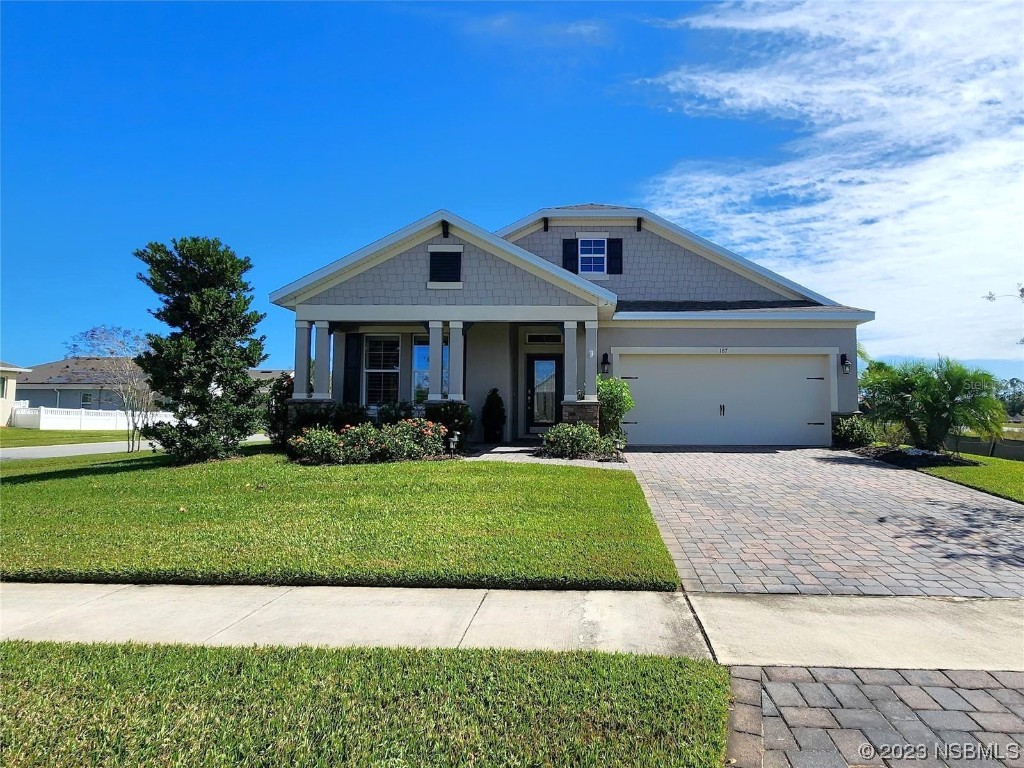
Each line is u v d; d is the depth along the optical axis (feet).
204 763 8.91
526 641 13.39
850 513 25.45
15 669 12.02
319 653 12.63
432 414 43.60
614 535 20.88
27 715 10.27
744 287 54.95
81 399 143.54
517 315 44.68
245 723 9.94
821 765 8.81
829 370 49.47
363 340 52.85
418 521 22.85
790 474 34.96
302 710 10.33
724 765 8.80
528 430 54.44
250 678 11.50
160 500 27.84
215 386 41.60
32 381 144.15
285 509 25.17
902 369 41.70
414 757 8.95
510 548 19.45
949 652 12.64
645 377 50.49
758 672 11.75
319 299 45.62
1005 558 19.31
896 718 10.05
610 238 55.83
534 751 9.07
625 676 11.35
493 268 45.03
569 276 44.01
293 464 37.70
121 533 22.09
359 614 15.24
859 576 17.72
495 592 16.80
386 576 17.38
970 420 38.11
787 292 54.29
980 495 28.89
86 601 16.44
